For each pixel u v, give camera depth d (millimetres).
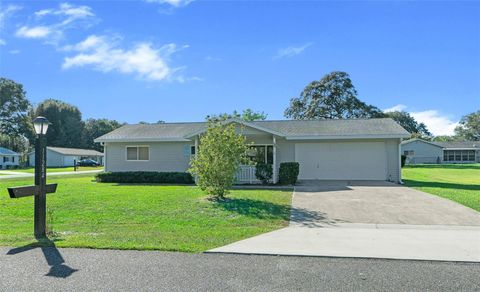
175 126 23719
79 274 4832
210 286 4410
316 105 44750
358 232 7520
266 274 4859
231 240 6746
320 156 20078
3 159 57344
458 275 4844
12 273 4875
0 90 70000
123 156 22016
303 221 8750
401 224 8406
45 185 7227
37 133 7207
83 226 8148
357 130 19828
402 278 4719
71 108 75250
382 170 19609
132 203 11062
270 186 16672
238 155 12016
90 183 19016
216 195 11992
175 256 5688
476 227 8047
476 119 90000
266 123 22812
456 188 15656
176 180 19141
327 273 4914
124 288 4340
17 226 8250
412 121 75625
